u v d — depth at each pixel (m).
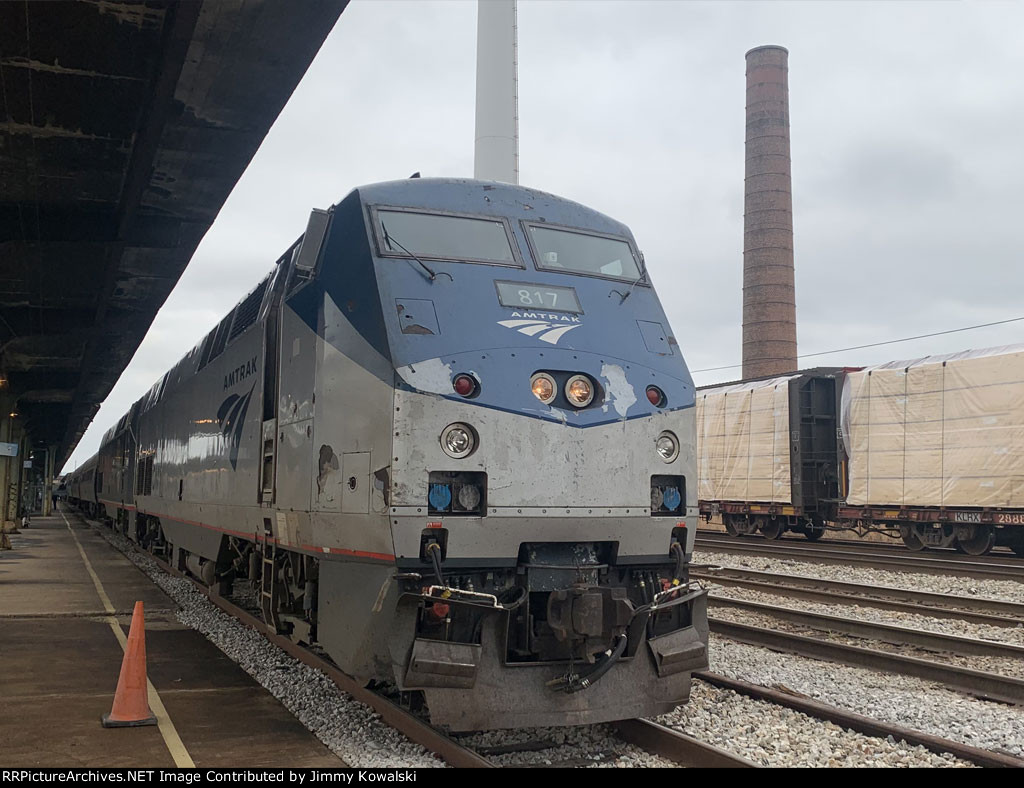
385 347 5.81
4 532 24.22
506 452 5.78
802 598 12.78
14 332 23.50
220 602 11.83
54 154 14.96
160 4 10.89
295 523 7.15
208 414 11.68
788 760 5.52
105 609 12.24
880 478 20.42
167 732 6.15
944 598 12.20
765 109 52.28
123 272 20.84
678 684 6.14
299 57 12.16
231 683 7.70
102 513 37.09
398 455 5.56
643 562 6.34
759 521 25.25
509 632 5.87
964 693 7.49
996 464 17.86
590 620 5.62
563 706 5.71
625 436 6.20
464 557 5.68
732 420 25.27
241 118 13.84
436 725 5.48
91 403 46.41
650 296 7.20
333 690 7.11
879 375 20.69
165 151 14.87
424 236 6.55
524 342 6.10
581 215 7.42
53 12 11.07
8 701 7.07
